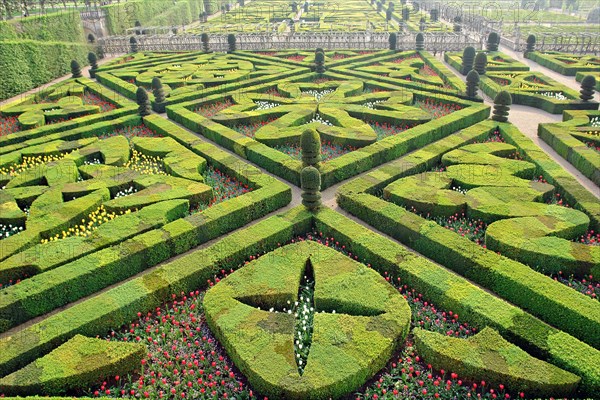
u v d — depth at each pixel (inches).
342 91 1032.2
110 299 416.5
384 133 831.7
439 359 358.3
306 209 564.7
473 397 340.5
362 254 495.5
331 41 1644.9
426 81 1124.5
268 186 614.9
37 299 429.1
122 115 959.6
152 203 581.6
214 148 756.6
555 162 671.8
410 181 620.1
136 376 370.9
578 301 397.4
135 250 484.1
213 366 370.6
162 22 2393.0
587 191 583.8
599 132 776.3
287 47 1653.5
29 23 1402.6
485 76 1181.1
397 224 526.6
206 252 483.2
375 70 1235.9
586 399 328.8
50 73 1381.6
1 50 1163.3
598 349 378.9
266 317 399.2
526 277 428.8
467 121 868.6
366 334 375.9
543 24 2313.0
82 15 1827.0
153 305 432.5
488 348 357.7
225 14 2760.8
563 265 456.1
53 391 347.3
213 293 429.7
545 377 330.6
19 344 373.1
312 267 473.4
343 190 598.9
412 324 410.0
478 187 596.7
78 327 390.0
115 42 1765.5
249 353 360.5
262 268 464.4
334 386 335.0
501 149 719.7
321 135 787.4
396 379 362.9
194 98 1049.5
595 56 1457.9
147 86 1172.5
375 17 2453.2
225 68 1315.2
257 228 525.3
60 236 546.3
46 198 594.9
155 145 764.0
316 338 374.6
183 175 655.8
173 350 385.4
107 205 575.5
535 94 1004.6
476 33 1989.4
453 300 410.9
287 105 937.5
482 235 528.4
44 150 756.6
